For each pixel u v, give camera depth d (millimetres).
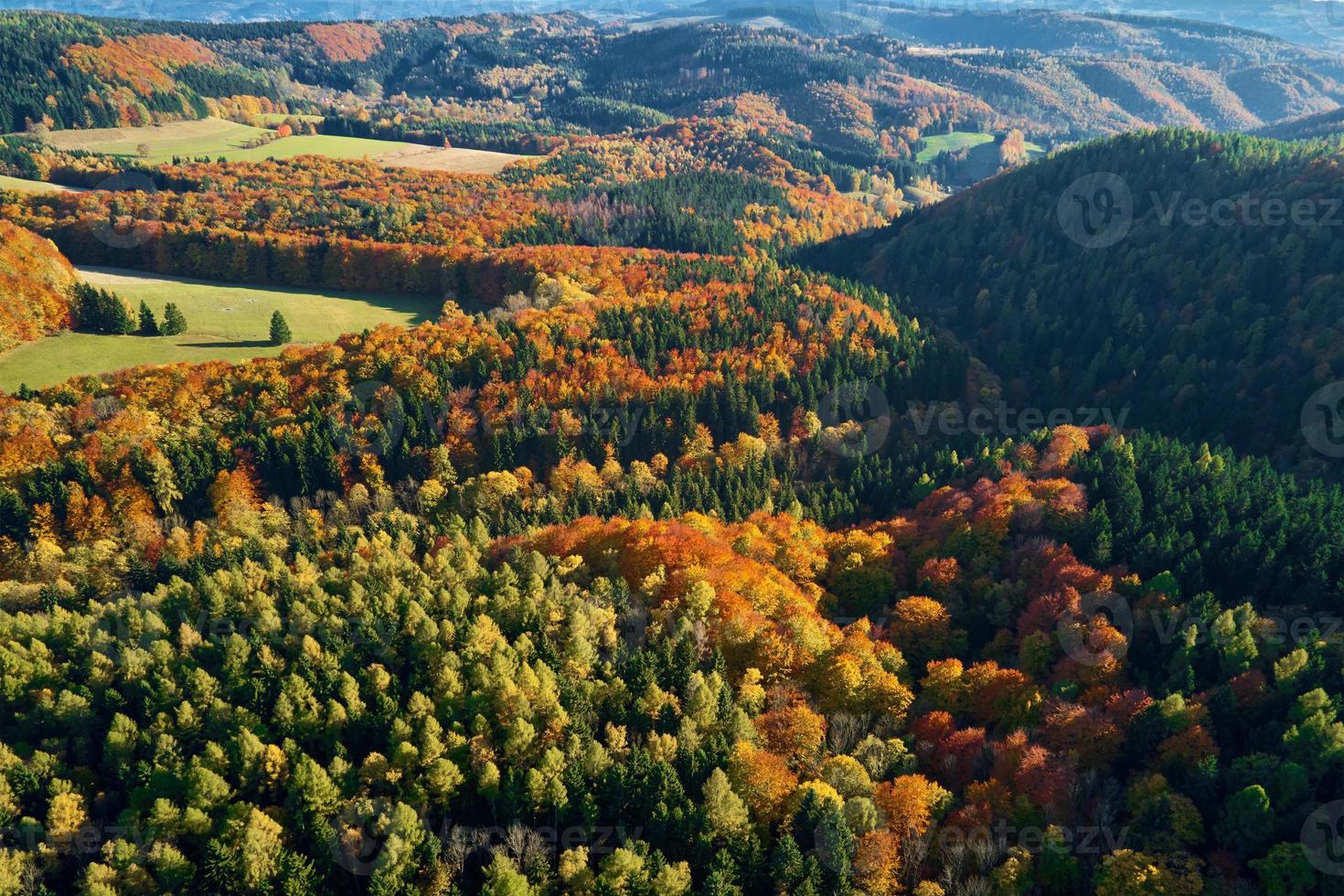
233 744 87188
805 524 141000
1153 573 118875
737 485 153250
